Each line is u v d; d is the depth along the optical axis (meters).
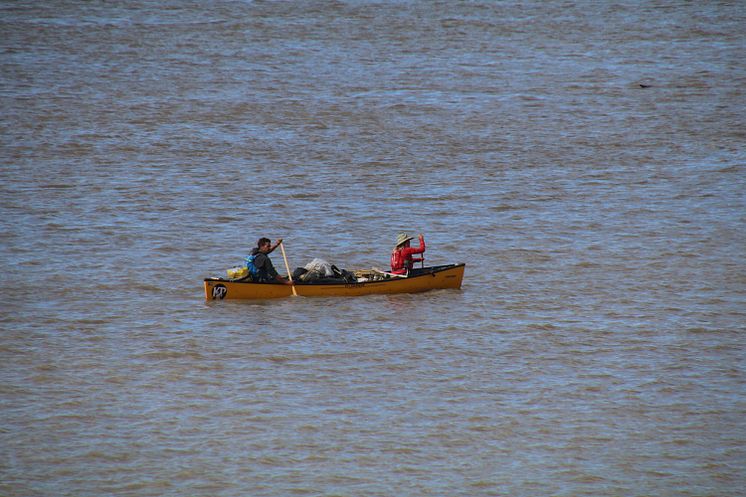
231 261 112.19
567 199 137.62
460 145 168.62
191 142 168.50
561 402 77.50
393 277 101.31
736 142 169.12
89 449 69.75
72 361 84.56
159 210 131.12
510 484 65.94
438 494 64.75
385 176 149.75
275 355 86.25
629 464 68.38
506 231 123.62
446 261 112.88
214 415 75.19
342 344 88.69
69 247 115.75
